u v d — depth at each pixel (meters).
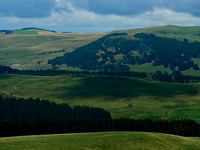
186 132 119.06
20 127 119.06
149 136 67.12
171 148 61.81
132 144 59.97
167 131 121.31
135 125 125.12
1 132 115.06
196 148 65.25
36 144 56.16
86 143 58.28
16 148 52.31
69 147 54.97
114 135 66.50
